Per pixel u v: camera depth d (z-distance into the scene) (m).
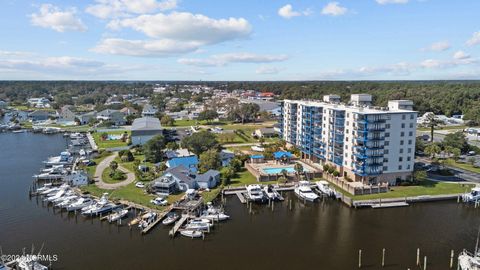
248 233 81.94
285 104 166.25
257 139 191.00
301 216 92.25
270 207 98.38
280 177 119.75
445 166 133.25
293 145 158.12
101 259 69.38
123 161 139.75
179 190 106.19
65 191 104.06
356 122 110.19
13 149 169.62
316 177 122.56
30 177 123.19
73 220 87.81
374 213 94.12
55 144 182.75
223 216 89.44
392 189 108.44
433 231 83.06
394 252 73.06
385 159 109.88
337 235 81.00
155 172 120.12
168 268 66.44
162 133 177.62
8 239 77.38
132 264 67.75
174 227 81.75
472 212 94.44
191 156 134.25
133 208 94.19
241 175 124.81
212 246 75.38
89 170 127.06
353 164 113.19
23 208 95.25
